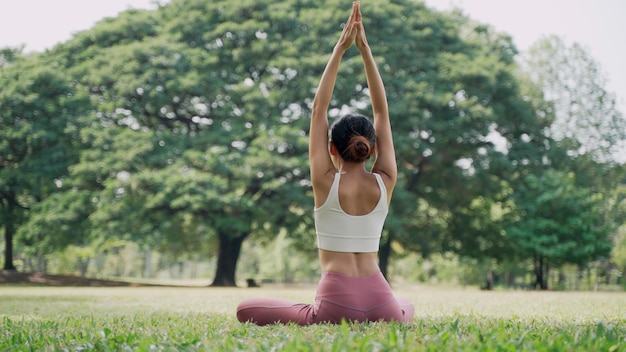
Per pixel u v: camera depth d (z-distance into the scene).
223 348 2.59
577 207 25.00
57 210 24.44
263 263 47.88
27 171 25.89
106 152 24.91
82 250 41.47
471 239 28.97
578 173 30.00
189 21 27.39
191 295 13.08
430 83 26.17
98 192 24.81
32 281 25.95
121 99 25.53
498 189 28.23
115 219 23.92
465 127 26.16
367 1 26.75
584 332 3.28
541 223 25.11
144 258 57.16
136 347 2.73
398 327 3.24
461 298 11.24
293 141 23.95
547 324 4.02
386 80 25.86
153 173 23.44
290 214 25.03
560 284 33.62
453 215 29.28
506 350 2.41
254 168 23.84
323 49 26.27
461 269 41.59
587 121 30.23
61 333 3.67
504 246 28.55
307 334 3.00
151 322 4.44
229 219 24.23
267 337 3.00
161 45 25.75
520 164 28.20
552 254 24.73
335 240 3.40
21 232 26.75
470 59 27.72
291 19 27.06
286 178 25.64
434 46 27.59
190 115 27.73
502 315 5.89
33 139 25.27
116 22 28.61
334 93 25.36
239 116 26.14
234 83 26.67
